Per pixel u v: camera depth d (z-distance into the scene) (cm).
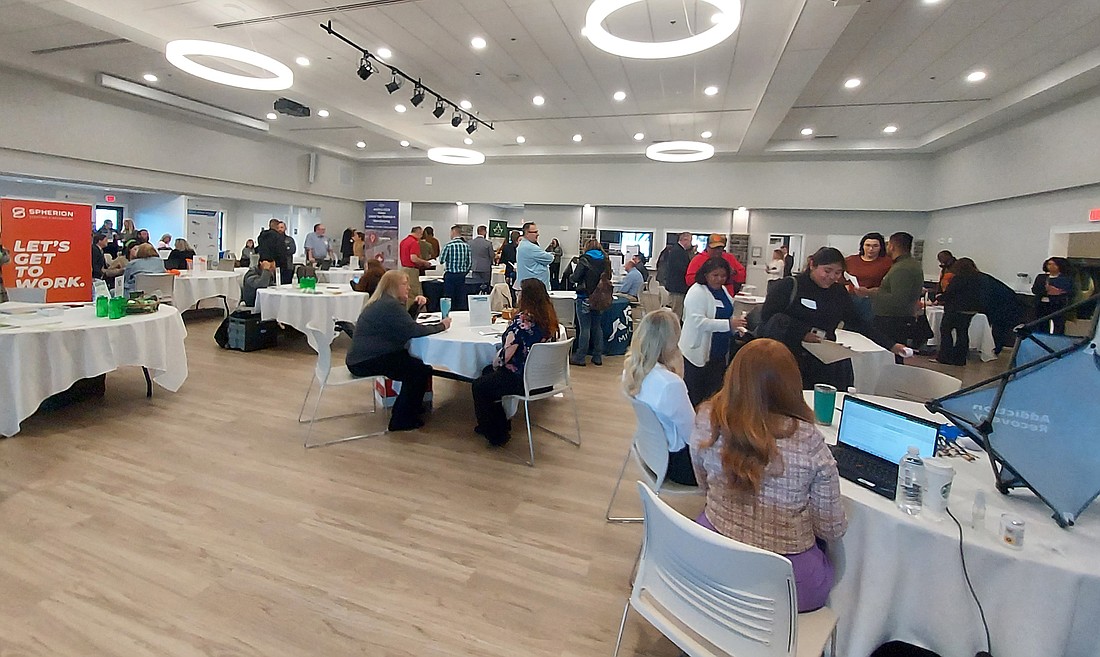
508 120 903
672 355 241
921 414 229
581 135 991
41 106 720
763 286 1057
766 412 142
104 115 795
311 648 178
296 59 641
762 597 119
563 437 382
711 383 336
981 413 152
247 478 297
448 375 405
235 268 927
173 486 283
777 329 293
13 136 693
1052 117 633
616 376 569
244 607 195
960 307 662
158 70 710
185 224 1027
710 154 752
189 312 866
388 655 177
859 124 813
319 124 965
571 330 665
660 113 818
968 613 131
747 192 1045
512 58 612
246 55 455
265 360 577
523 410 439
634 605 146
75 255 433
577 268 616
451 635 187
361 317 367
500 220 1341
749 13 472
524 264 638
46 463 302
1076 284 591
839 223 1016
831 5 413
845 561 151
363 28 546
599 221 1155
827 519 140
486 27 532
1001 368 650
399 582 214
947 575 133
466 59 618
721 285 338
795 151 957
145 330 380
